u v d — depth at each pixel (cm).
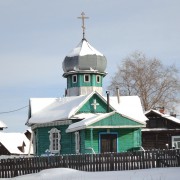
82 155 3009
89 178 2347
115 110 4425
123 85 7056
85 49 5531
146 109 6912
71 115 4472
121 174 2475
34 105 5206
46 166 3056
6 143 7875
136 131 4441
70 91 5512
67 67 5556
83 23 5769
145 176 2259
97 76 5506
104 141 4238
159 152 3048
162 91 6975
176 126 5416
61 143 4603
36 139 5038
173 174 2270
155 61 7088
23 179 2595
